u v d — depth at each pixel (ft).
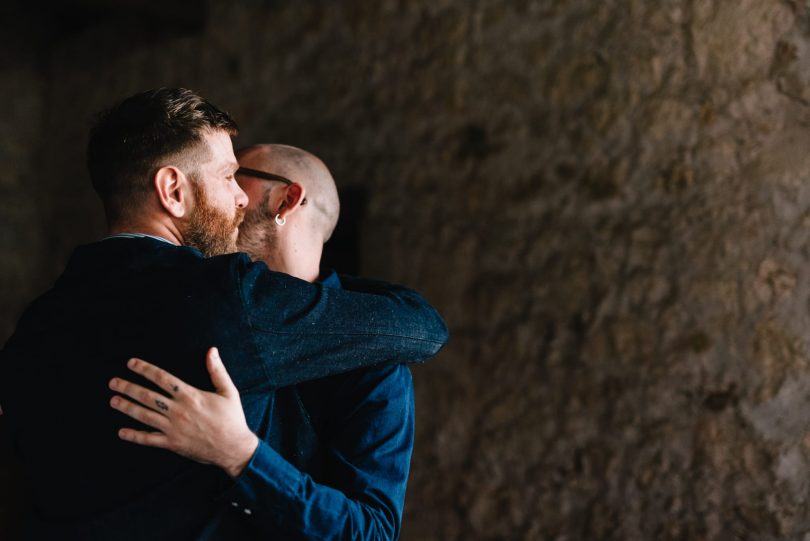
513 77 10.60
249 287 3.68
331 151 12.46
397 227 11.50
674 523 8.68
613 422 9.25
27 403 3.76
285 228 5.07
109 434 3.56
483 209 10.70
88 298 3.76
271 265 5.07
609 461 9.23
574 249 9.82
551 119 10.19
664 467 8.81
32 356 3.77
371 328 3.90
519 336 10.15
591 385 9.48
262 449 3.56
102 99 16.08
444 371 10.75
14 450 4.09
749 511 8.22
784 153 8.39
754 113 8.63
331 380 4.30
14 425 3.86
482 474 10.24
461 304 10.73
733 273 8.59
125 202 3.99
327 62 12.70
